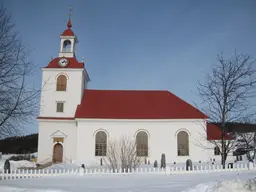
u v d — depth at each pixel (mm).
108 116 43156
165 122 43375
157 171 23672
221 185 12797
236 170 23953
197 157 42500
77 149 41906
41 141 43438
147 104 46031
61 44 48969
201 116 43281
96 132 42656
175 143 42812
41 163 42594
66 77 46312
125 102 46219
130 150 36312
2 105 16891
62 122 44312
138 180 19625
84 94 47562
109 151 38125
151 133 43062
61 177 22344
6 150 69938
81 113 43438
